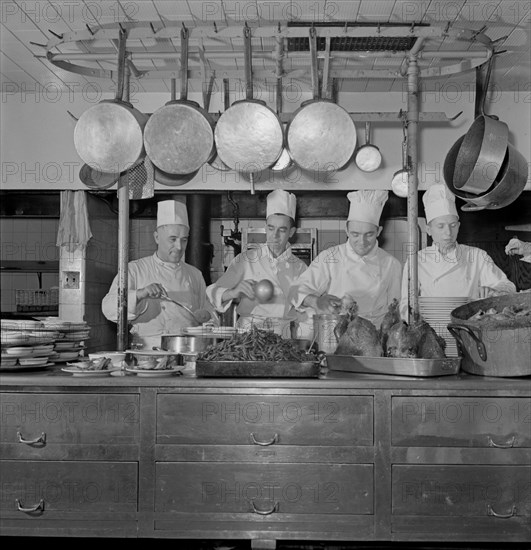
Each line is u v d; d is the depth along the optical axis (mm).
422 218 4633
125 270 3150
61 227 4555
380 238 4785
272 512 2426
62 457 2469
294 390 2443
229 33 2867
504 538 2406
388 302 4273
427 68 3422
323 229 4852
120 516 2449
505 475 2414
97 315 4906
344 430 2434
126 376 2537
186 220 4555
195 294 4617
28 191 4547
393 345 2648
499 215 4535
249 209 4871
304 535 2422
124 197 3176
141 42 3184
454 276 4148
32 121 4516
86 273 4645
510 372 2523
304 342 3131
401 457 2428
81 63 3869
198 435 2449
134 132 2867
